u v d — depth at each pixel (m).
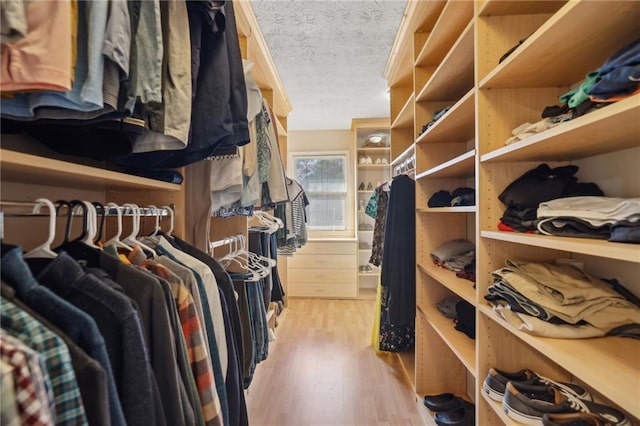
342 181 4.50
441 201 1.91
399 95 2.73
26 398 0.40
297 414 1.78
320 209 4.50
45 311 0.52
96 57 0.59
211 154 1.09
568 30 0.79
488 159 1.12
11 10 0.50
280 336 2.87
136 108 0.76
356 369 2.28
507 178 1.15
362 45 2.26
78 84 0.58
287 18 1.94
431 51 1.82
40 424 0.41
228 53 0.98
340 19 1.96
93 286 0.62
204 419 0.80
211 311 0.95
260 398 1.93
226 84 0.95
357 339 2.81
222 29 0.91
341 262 4.09
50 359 0.46
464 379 1.88
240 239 1.79
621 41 0.84
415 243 2.04
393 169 2.85
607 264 0.99
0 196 0.86
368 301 3.98
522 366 1.13
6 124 0.77
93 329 0.52
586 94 0.75
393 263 2.06
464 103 1.30
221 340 0.96
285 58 2.45
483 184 1.16
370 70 2.68
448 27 1.57
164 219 1.25
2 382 0.39
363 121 4.04
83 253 0.75
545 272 1.01
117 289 0.64
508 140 1.11
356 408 1.84
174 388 0.69
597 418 0.83
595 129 0.74
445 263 1.80
